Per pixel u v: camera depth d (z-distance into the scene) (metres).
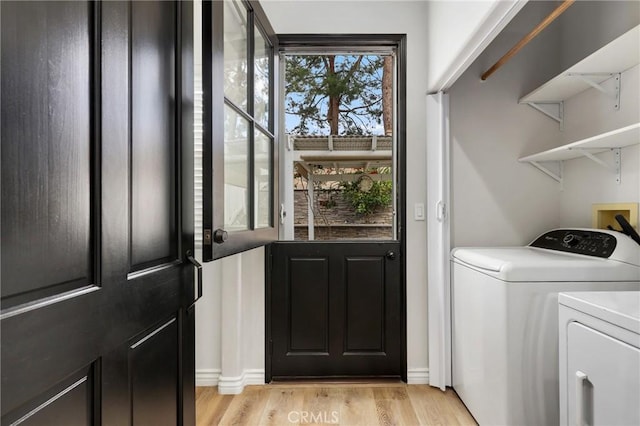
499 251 1.93
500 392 1.54
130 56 0.91
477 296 1.77
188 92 1.23
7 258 0.57
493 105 2.26
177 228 1.16
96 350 0.78
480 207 2.26
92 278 0.77
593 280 1.49
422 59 2.24
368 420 1.84
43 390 0.64
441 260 2.16
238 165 1.58
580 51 2.00
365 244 2.29
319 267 2.29
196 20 1.87
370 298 2.29
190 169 1.24
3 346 0.56
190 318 1.26
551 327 1.49
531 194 2.25
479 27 1.39
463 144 2.27
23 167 0.60
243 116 1.62
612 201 1.80
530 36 1.66
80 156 0.74
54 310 0.66
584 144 1.67
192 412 1.28
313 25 2.24
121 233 0.87
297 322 2.29
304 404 2.01
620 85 1.73
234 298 2.19
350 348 2.29
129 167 0.90
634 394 0.89
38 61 0.63
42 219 0.64
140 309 0.95
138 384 0.94
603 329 0.99
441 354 2.15
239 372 2.19
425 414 1.89
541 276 1.50
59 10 0.68
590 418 1.05
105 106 0.81
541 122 2.25
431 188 2.21
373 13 2.24
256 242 1.70
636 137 1.51
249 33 1.68
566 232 1.92
